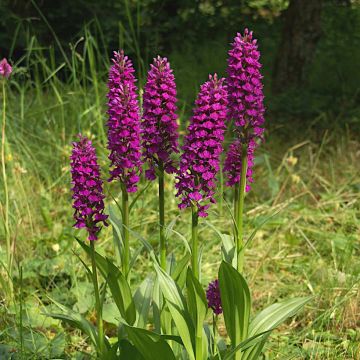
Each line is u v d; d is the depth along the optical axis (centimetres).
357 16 522
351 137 300
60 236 201
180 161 111
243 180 115
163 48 442
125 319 122
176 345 127
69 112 279
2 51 389
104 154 241
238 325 117
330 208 234
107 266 120
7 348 141
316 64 410
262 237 214
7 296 165
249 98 110
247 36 109
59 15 396
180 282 125
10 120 249
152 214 219
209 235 209
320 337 151
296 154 280
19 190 215
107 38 403
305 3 360
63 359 139
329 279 183
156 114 112
